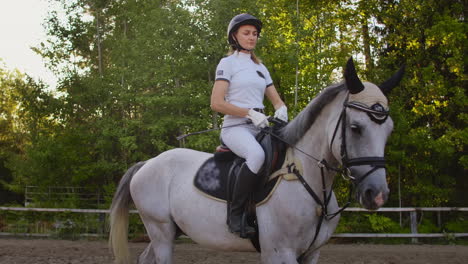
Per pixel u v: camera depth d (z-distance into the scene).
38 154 12.72
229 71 3.24
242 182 2.97
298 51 13.60
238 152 3.12
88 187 13.17
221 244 3.26
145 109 14.16
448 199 11.53
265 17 15.52
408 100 12.13
